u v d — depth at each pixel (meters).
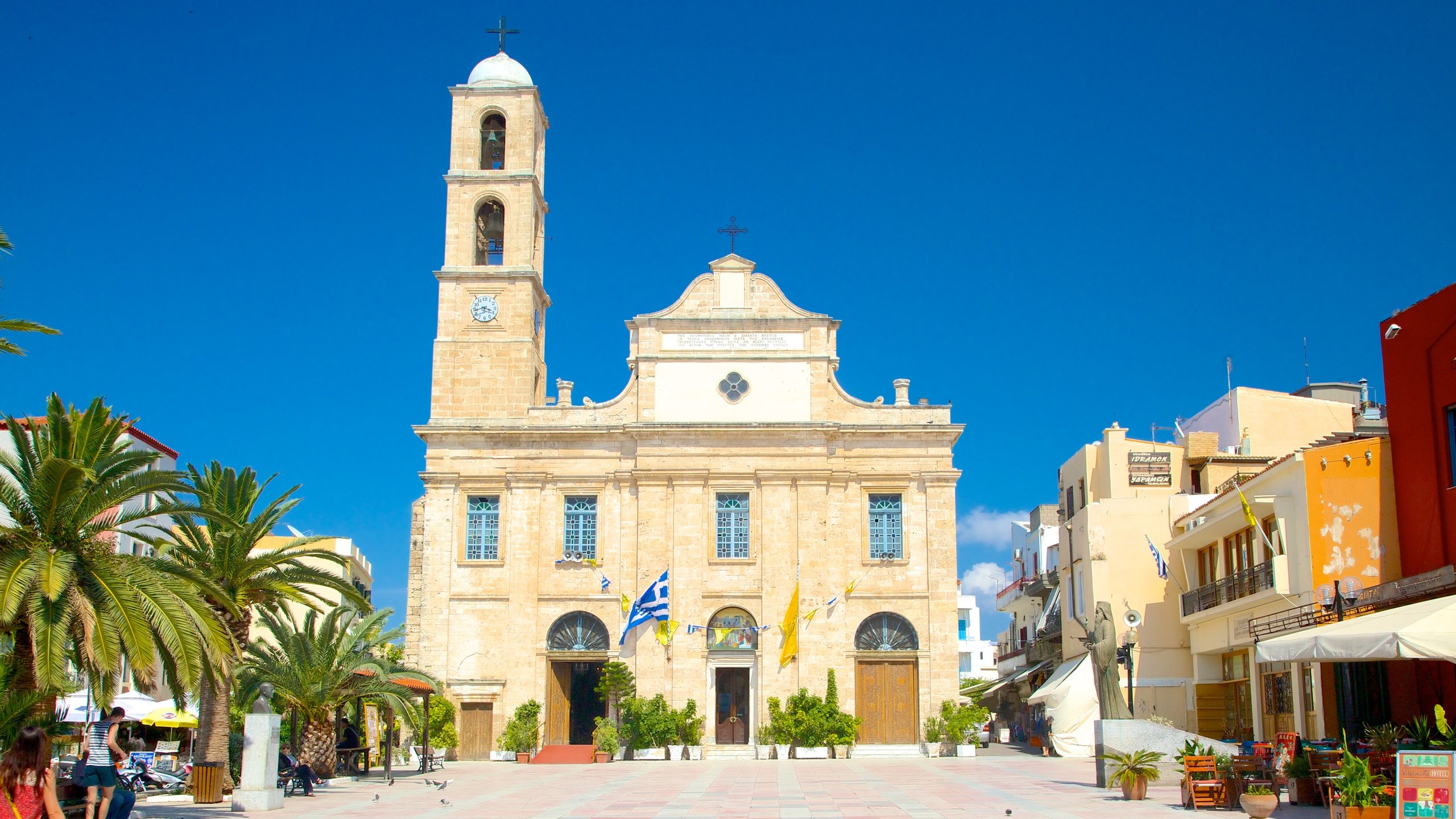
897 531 51.31
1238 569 41.50
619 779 37.03
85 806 20.64
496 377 52.56
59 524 22.91
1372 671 30.73
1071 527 52.12
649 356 52.25
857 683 49.97
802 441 51.28
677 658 49.50
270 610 35.81
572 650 50.34
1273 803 21.19
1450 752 17.59
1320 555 33.28
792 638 49.44
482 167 55.31
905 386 52.97
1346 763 19.41
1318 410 54.75
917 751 48.97
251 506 31.81
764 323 52.41
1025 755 49.66
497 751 49.09
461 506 51.47
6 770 14.70
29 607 21.64
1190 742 28.17
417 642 50.34
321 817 25.53
